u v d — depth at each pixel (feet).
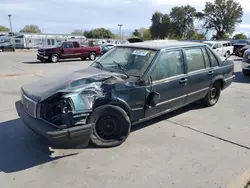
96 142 10.98
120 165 9.83
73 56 56.54
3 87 23.99
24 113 10.91
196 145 11.55
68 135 9.43
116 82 10.87
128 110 11.24
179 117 15.26
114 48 14.69
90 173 9.30
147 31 239.50
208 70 15.81
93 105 10.35
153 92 11.81
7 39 106.93
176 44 14.05
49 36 123.65
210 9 205.16
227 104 18.28
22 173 9.31
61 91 9.59
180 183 8.69
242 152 10.93
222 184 8.63
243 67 30.89
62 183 8.71
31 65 45.93
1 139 12.08
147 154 10.67
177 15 220.64
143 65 12.05
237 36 213.05
